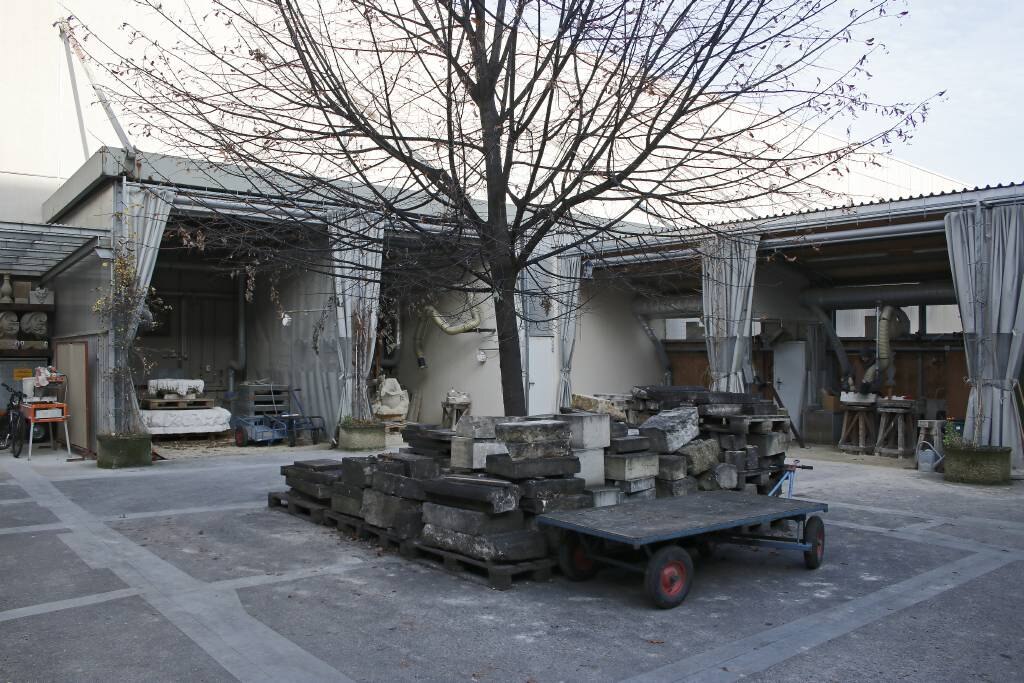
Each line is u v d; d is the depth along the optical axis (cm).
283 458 1380
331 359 1620
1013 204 1130
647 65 615
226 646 475
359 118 658
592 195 665
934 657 465
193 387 1686
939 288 1470
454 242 696
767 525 796
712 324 1467
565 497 650
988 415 1160
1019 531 821
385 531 722
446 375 1955
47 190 1598
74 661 449
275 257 706
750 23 573
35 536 758
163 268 2014
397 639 489
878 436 1505
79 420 1395
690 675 435
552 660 457
